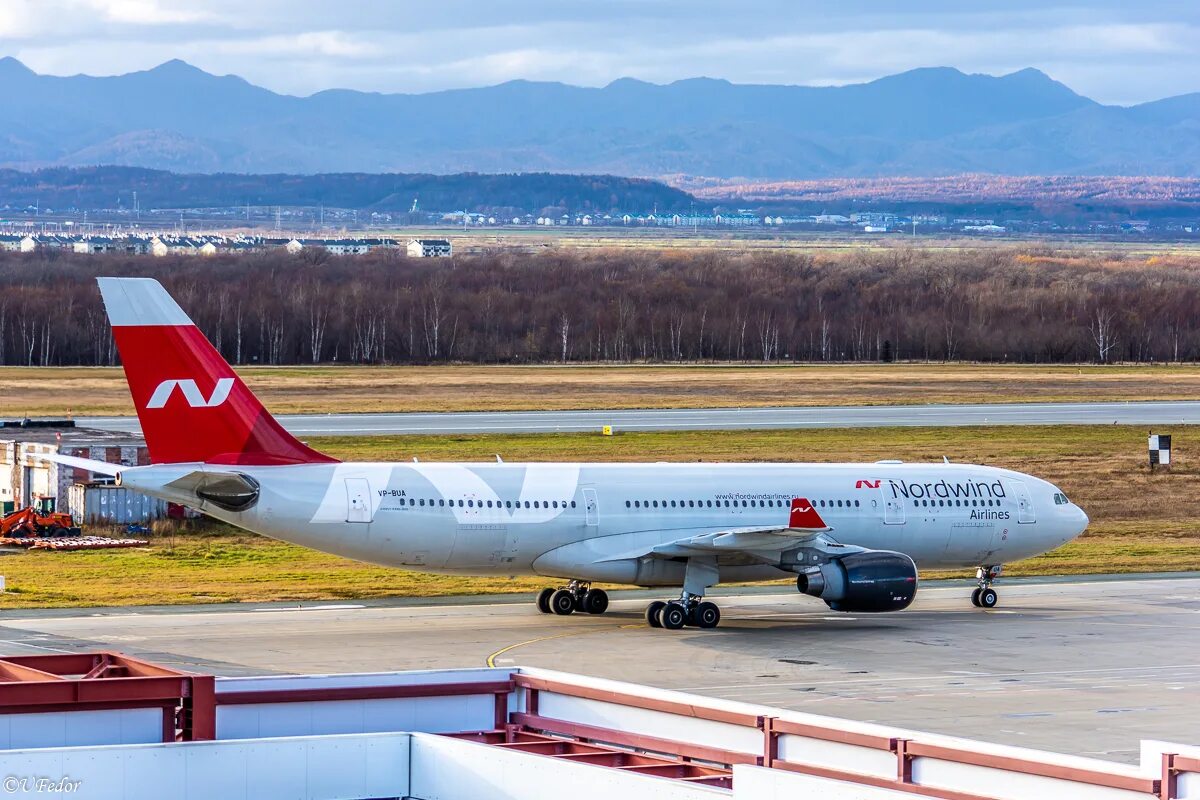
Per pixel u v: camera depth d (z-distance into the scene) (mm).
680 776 54812
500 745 57188
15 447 176625
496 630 117062
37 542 158500
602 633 117250
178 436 108500
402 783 55656
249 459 110688
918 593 146375
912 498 133500
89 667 62344
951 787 51000
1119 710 90938
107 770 50594
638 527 122062
